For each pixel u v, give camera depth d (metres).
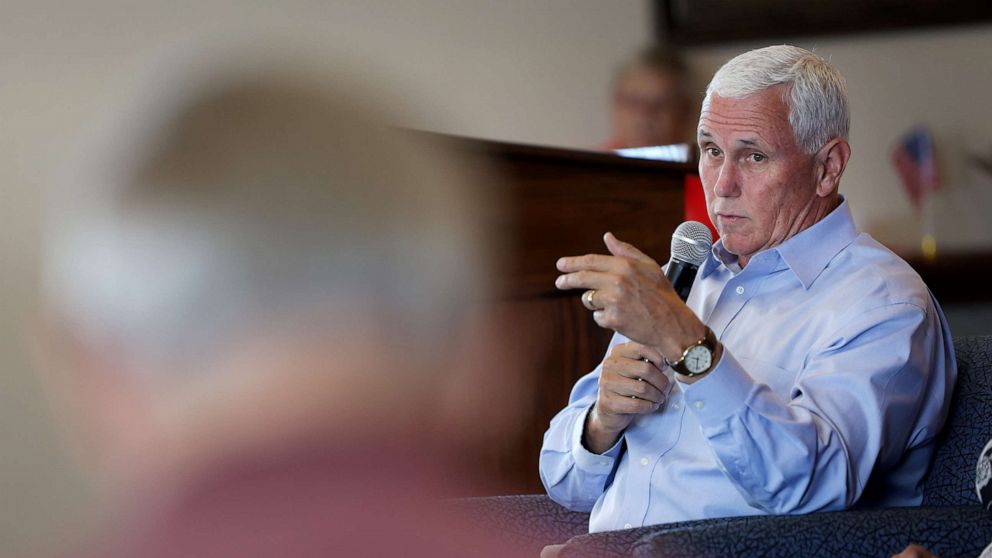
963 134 21.02
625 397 6.81
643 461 7.00
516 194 8.30
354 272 1.12
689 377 6.10
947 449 6.79
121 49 16.59
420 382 1.15
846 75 21.25
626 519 6.95
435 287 1.16
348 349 1.11
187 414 1.08
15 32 15.98
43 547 1.10
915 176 21.02
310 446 1.11
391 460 1.14
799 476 6.04
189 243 1.08
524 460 8.40
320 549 1.12
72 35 16.30
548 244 8.60
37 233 1.13
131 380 1.08
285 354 1.09
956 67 20.98
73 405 1.08
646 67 16.64
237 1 17.67
